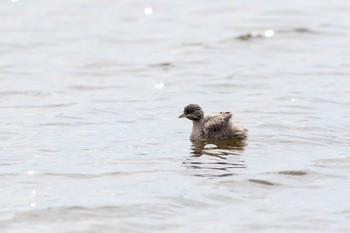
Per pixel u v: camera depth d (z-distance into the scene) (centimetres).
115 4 4706
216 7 4581
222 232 1495
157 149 2042
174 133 2222
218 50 3544
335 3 4662
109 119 2398
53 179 1795
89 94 2767
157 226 1527
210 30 3966
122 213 1587
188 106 2159
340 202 1639
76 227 1526
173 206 1622
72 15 4375
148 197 1667
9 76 3038
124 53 3488
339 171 1844
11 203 1641
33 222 1549
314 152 1998
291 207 1616
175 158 1953
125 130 2259
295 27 3959
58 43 3672
